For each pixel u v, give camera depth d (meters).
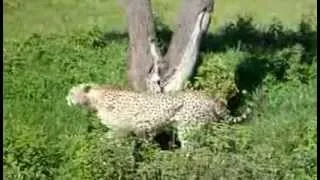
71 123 13.23
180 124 12.47
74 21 21.95
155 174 11.08
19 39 18.62
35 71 15.98
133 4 14.26
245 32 18.97
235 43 18.14
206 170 11.03
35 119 13.61
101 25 20.38
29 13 22.64
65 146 12.21
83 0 23.92
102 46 17.45
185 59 14.07
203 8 14.05
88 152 11.50
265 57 16.42
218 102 12.68
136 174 11.13
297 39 18.69
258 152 11.44
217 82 13.80
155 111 12.44
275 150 11.77
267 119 13.37
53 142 12.51
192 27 14.05
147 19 14.26
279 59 15.73
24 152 11.64
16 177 11.46
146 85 14.16
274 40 18.61
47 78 15.30
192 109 12.46
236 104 13.93
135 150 11.48
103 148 11.30
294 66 15.34
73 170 11.63
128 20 14.38
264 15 22.55
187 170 11.04
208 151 11.30
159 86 14.08
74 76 15.41
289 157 11.57
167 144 12.64
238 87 14.87
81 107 13.34
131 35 14.36
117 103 12.65
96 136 12.09
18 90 14.82
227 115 12.80
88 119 13.21
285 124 12.86
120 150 11.27
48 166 11.76
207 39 18.38
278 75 15.34
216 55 16.05
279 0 23.77
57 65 16.25
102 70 15.70
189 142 11.98
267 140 12.07
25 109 14.10
